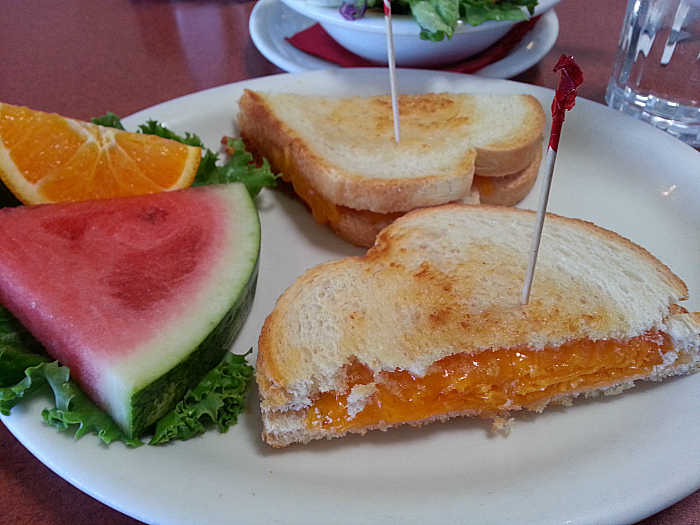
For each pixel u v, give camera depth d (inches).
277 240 9.0
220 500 5.3
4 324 6.3
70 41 14.9
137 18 16.1
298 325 6.8
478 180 9.4
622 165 9.6
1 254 6.5
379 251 7.8
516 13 10.6
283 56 12.5
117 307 6.1
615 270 7.3
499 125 9.7
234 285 6.6
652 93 10.6
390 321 6.8
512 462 6.0
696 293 7.6
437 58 11.8
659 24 10.0
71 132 8.3
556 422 6.4
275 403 6.1
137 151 8.6
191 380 6.0
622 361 6.6
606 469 5.5
